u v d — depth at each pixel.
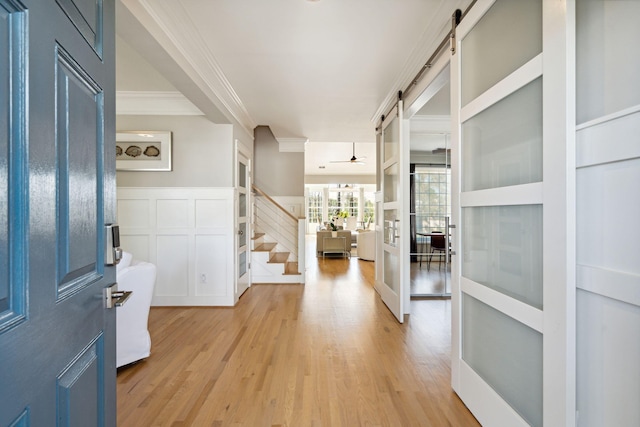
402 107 3.53
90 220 0.94
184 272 4.18
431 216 4.80
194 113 4.18
